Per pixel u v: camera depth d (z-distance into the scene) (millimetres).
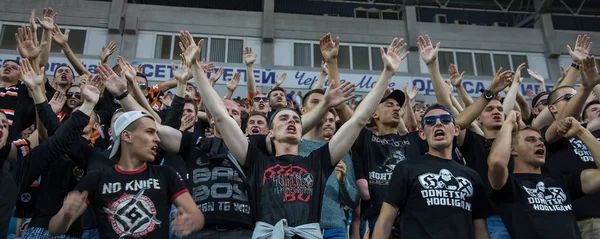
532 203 2969
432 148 3027
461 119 3514
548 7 18391
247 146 2711
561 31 18188
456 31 17953
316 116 2955
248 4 19000
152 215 2398
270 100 5191
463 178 2830
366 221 3652
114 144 2613
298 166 2609
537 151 3184
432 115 3078
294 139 2754
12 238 3734
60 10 15852
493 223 3203
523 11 19375
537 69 17812
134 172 2531
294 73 16219
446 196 2730
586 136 3082
